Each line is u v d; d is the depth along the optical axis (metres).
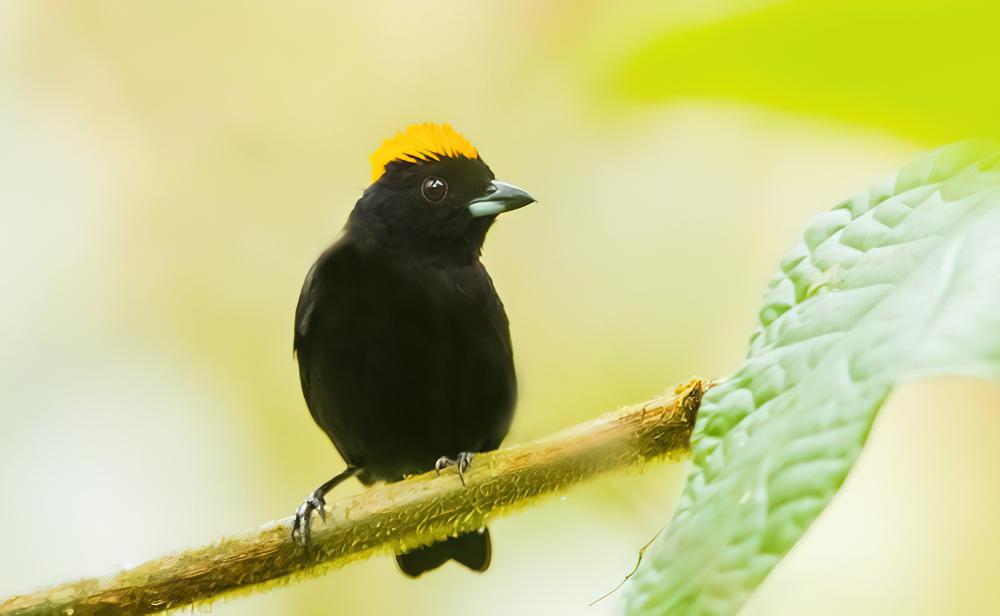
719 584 0.56
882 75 0.53
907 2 0.51
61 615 2.47
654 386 4.84
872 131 0.57
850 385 0.55
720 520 0.60
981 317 0.50
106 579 2.50
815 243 0.78
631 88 0.53
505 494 2.56
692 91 0.53
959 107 0.56
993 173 0.68
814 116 0.56
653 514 3.91
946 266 0.60
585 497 3.99
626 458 2.47
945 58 0.53
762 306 0.78
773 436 0.60
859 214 0.76
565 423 4.82
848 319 0.66
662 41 0.51
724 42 0.51
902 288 0.63
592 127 0.56
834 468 0.53
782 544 0.53
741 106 0.54
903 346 0.54
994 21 0.51
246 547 2.59
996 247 0.57
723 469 0.66
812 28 0.51
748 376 0.71
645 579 0.63
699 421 0.71
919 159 0.74
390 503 2.63
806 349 0.68
